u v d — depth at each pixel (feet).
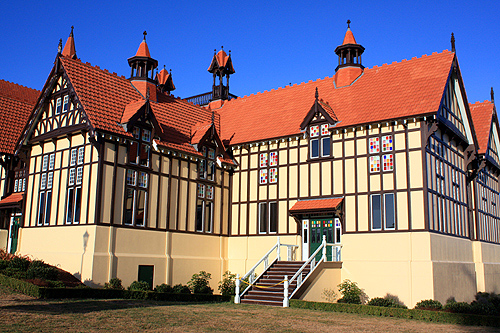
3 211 102.27
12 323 42.55
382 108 84.74
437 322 58.08
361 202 83.05
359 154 84.79
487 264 101.04
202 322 49.78
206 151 97.19
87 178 79.41
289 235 91.61
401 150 80.43
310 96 103.30
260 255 94.73
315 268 76.33
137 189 83.05
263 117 105.50
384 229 79.66
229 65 125.90
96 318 47.75
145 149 85.66
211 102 125.18
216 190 98.94
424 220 76.13
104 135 78.48
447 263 80.48
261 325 49.93
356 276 80.74
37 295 59.31
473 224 99.45
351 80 98.89
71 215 81.15
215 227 97.76
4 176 104.37
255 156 99.55
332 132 88.33
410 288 75.15
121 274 77.97
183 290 82.23
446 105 89.15
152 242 84.28
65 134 84.84
